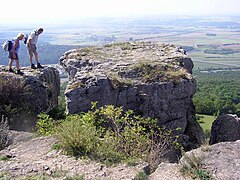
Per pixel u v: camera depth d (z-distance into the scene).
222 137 10.76
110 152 5.52
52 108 11.50
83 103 9.52
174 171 5.02
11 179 4.60
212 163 5.05
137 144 6.12
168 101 9.98
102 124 7.45
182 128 10.09
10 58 12.10
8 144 6.79
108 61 11.36
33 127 9.82
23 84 11.23
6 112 10.01
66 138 5.70
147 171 5.18
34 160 5.37
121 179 4.71
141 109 9.80
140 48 13.84
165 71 10.52
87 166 5.11
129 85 9.92
